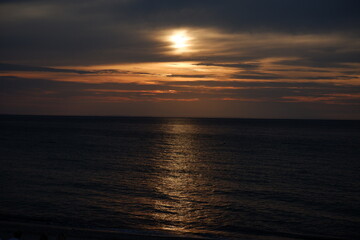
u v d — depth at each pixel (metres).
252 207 21.83
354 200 23.91
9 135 86.81
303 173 35.34
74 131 112.06
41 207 20.55
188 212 20.58
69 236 14.88
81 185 27.23
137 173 34.19
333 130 150.00
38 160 41.50
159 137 93.50
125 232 16.70
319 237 16.84
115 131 119.56
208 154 53.03
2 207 20.25
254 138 93.38
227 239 15.98
